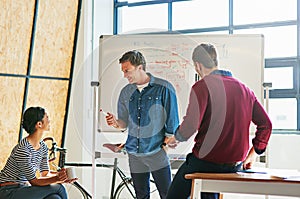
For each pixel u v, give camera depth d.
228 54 4.59
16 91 4.91
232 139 3.00
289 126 5.14
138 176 3.32
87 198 5.04
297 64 5.12
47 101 5.27
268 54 5.30
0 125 4.84
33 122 3.93
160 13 5.86
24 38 4.85
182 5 5.75
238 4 5.45
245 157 3.16
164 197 3.36
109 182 5.54
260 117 3.12
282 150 4.91
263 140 3.12
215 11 5.57
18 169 3.87
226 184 2.79
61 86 5.38
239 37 4.59
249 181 2.72
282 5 5.23
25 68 4.94
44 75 5.15
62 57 5.30
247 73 4.56
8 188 3.85
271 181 2.70
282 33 5.23
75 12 5.30
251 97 3.10
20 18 4.76
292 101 5.14
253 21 5.38
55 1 5.04
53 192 3.98
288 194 2.70
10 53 4.76
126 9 6.04
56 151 4.97
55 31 5.14
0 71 4.70
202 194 3.20
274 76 5.25
